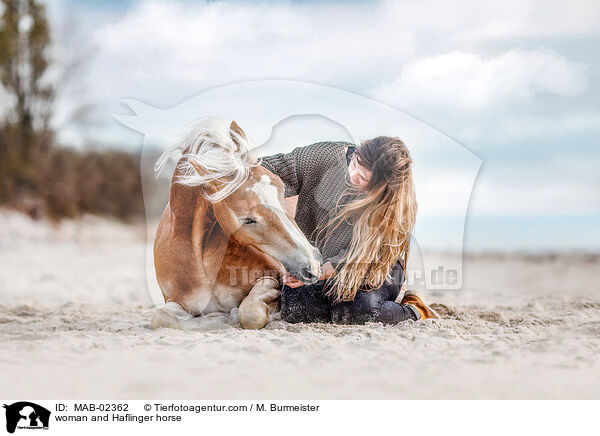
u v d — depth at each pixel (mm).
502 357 2746
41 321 4043
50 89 17875
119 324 3859
